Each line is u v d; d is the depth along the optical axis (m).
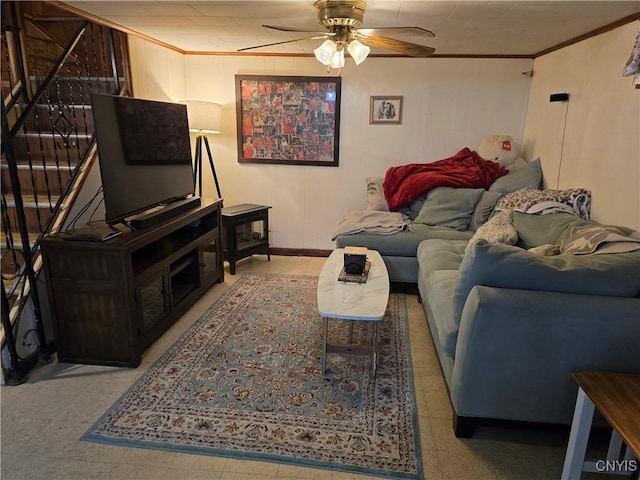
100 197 3.07
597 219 2.78
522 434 1.93
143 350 2.52
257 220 4.20
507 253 1.75
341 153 4.43
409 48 2.54
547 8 2.38
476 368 1.77
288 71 4.28
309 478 1.66
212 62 4.33
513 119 4.18
